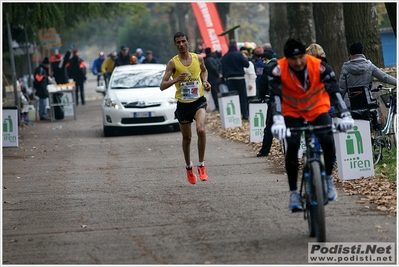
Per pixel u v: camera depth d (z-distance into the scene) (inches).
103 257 510.0
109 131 1391.5
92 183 839.1
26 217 663.1
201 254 503.5
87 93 3486.7
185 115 721.0
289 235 545.0
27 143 1305.4
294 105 526.6
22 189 816.9
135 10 2559.1
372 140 856.3
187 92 711.1
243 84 1510.8
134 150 1150.3
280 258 483.5
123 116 1363.2
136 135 1391.5
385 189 695.1
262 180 800.9
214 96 1739.7
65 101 1829.5
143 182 831.1
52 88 1827.0
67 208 696.4
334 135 762.2
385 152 898.1
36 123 1771.7
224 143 1179.9
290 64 517.7
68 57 2412.6
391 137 890.1
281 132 504.4
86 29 4530.0
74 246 546.9
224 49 2049.7
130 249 528.4
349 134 760.3
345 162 760.3
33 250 542.0
